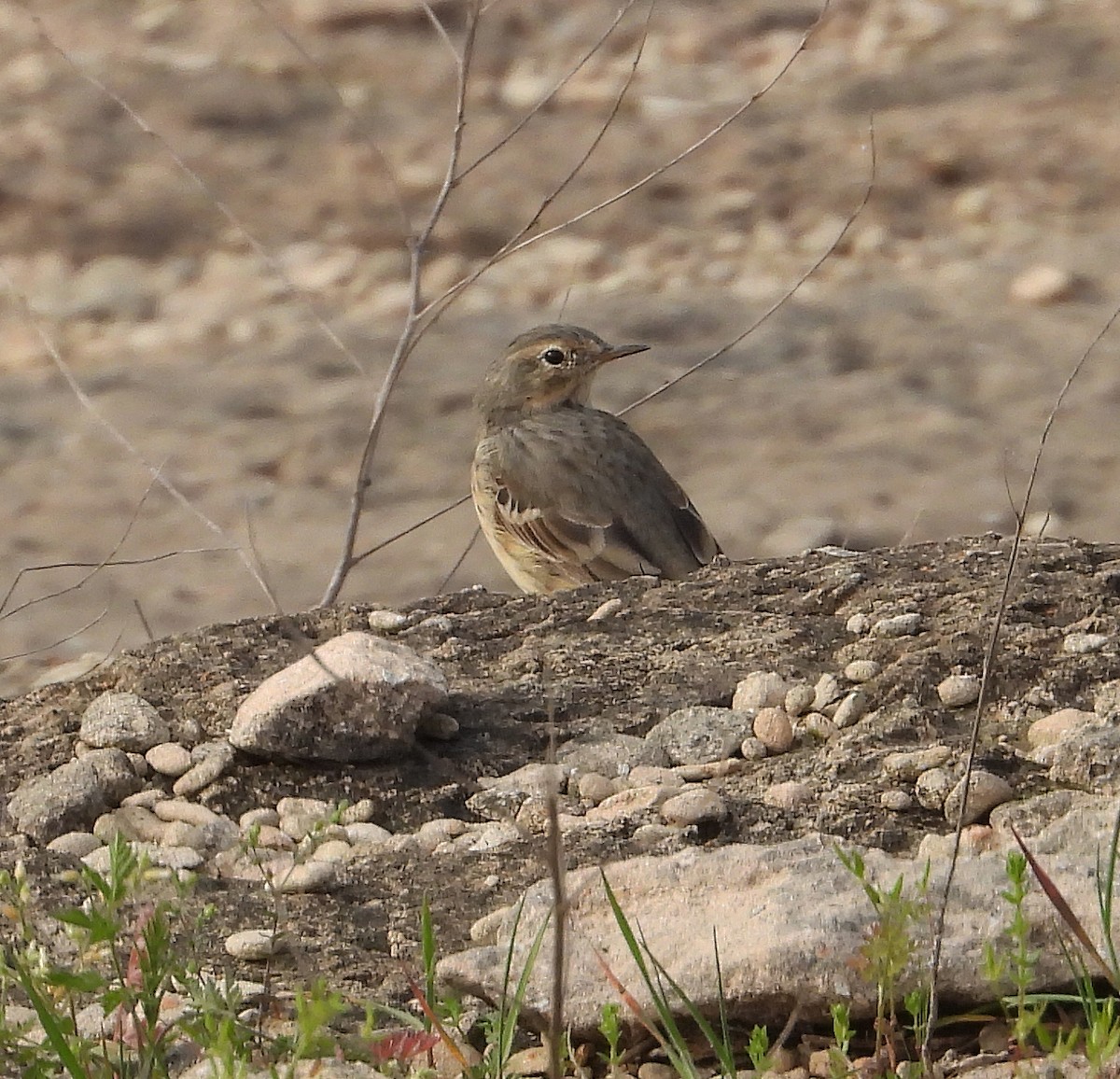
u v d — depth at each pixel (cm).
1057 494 1927
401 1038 622
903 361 2311
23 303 1386
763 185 2992
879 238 2780
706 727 862
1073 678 860
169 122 3244
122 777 844
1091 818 731
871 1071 616
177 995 688
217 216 2942
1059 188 2936
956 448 2053
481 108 3378
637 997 654
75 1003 674
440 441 2147
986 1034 644
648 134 3212
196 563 1873
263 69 3500
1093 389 2200
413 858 782
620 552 1230
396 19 3741
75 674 1254
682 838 775
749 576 1016
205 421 2234
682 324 2445
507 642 975
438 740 868
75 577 1841
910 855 759
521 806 816
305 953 719
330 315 2605
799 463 2031
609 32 1204
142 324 2623
